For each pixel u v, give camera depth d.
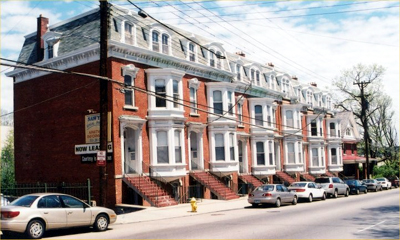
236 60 38.16
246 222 18.14
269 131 39.94
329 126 55.97
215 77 34.69
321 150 52.12
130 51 27.08
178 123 29.25
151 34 29.06
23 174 30.77
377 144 73.06
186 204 27.55
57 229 16.31
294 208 25.02
